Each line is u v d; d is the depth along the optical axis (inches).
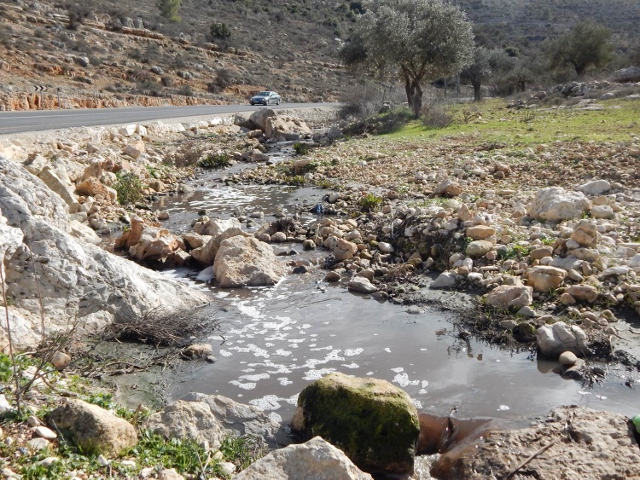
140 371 263.4
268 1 3929.6
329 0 4421.8
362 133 1160.8
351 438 198.8
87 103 1502.2
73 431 172.4
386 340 294.0
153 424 195.5
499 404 229.6
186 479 167.9
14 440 165.6
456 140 890.1
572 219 420.2
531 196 504.7
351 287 365.1
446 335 295.9
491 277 343.3
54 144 749.3
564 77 1918.1
